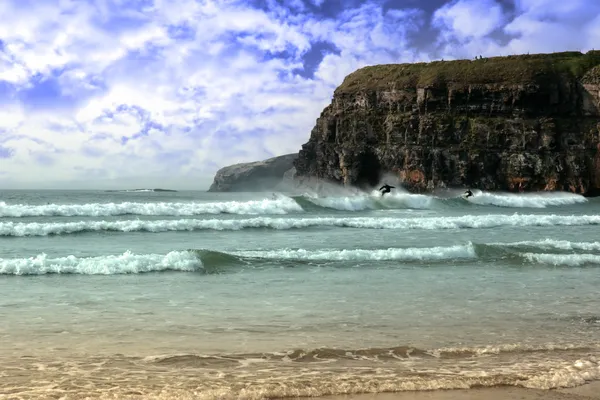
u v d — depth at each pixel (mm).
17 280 12727
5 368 6664
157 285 12586
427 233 24844
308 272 14680
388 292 12164
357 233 24500
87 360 7078
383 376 6621
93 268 14086
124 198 72188
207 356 7332
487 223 29000
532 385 6387
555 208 60688
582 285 13406
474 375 6676
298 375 6609
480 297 11742
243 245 20109
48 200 61219
